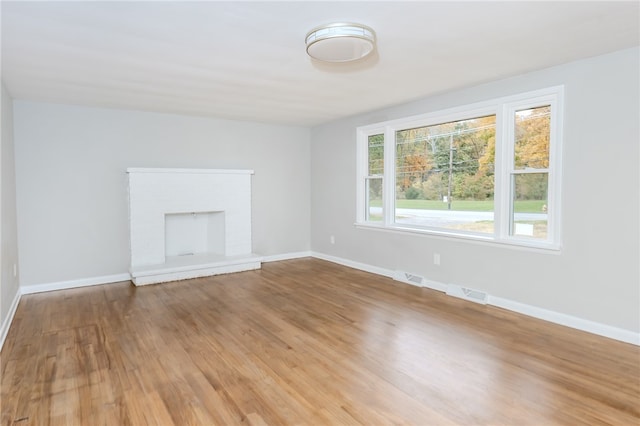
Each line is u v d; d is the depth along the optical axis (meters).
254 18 2.36
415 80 3.80
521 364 2.69
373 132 5.50
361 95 4.41
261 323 3.54
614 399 2.25
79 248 4.86
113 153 5.04
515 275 3.79
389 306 4.01
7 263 3.56
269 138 6.35
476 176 4.24
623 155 3.03
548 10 2.30
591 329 3.25
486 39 2.75
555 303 3.49
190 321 3.60
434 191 4.73
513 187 3.85
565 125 3.36
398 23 2.46
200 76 3.59
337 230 6.25
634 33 2.67
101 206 4.98
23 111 4.46
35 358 2.83
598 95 3.14
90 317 3.71
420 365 2.70
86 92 4.13
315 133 6.63
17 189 4.45
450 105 4.32
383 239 5.36
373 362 2.75
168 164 5.45
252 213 6.26
